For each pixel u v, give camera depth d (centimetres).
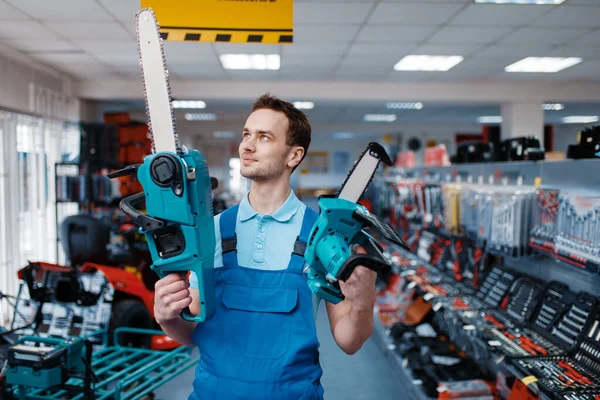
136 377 286
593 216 216
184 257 106
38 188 576
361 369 391
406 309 481
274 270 118
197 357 403
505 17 428
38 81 608
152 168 103
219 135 1778
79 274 352
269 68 657
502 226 296
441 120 1350
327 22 440
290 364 109
